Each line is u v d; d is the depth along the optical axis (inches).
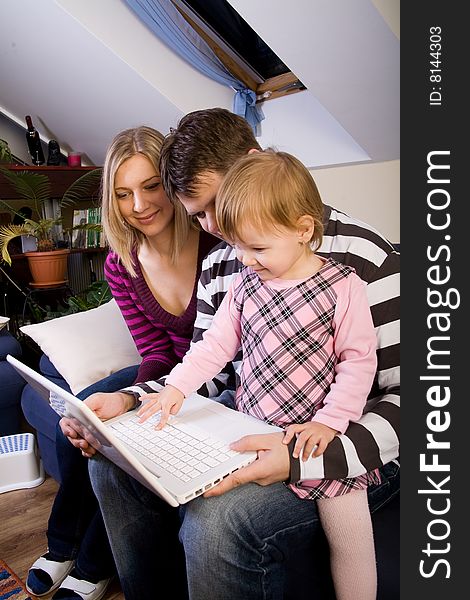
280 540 37.6
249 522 36.2
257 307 42.4
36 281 126.0
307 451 36.7
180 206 54.9
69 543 58.5
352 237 44.8
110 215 56.8
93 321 77.8
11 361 50.1
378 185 114.0
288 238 38.7
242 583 36.6
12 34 113.6
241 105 122.9
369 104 98.7
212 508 36.7
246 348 43.7
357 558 37.6
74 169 133.7
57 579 57.8
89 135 139.7
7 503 75.9
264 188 37.4
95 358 71.8
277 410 41.1
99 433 36.1
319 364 40.2
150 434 42.5
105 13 101.0
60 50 110.7
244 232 38.3
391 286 43.1
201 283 54.2
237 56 119.7
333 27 85.6
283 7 84.9
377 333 42.4
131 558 46.9
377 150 109.7
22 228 121.1
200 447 39.4
